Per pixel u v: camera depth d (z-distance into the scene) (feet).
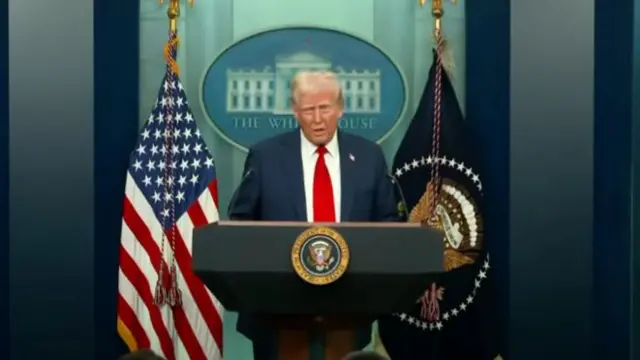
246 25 17.85
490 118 17.26
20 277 16.34
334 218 12.94
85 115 16.47
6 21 16.46
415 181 17.46
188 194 17.21
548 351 16.56
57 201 16.43
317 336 9.87
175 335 17.04
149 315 16.87
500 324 16.98
